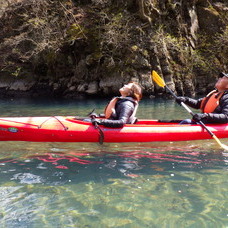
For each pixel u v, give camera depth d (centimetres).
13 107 741
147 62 964
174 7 1038
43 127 359
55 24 1026
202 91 1047
